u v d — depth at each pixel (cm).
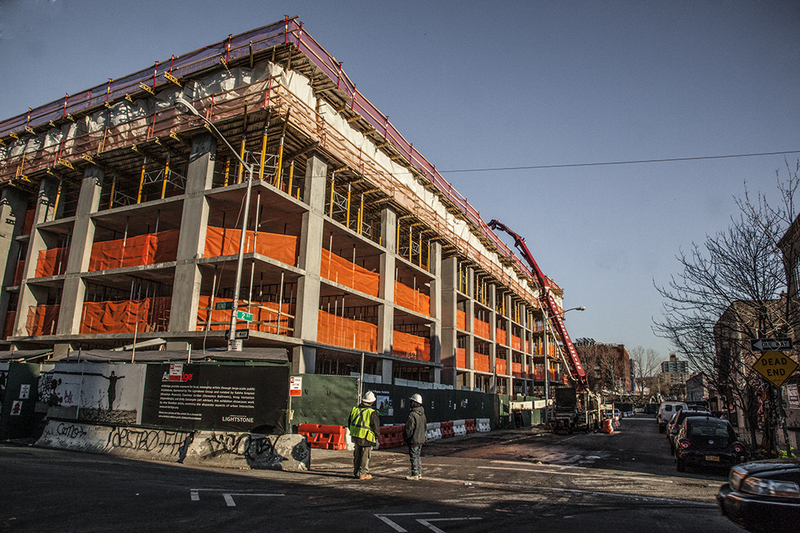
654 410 8525
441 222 3388
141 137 2275
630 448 2073
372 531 651
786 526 582
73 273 2289
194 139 2150
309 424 1722
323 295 2464
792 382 2642
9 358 1900
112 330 2133
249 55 2066
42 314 2402
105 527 613
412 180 3061
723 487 680
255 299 2530
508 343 4691
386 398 2023
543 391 6075
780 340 1305
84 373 1451
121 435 1332
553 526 716
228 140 2178
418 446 1116
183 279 1961
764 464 654
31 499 734
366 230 3066
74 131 2527
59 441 1423
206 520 667
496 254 4469
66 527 605
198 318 1939
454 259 3588
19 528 592
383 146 2723
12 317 2522
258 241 2006
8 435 1617
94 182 2405
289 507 770
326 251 2305
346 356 2572
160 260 2112
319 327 2202
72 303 2238
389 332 2689
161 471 1063
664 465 1524
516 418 3656
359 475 1086
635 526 729
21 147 2681
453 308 3516
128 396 1351
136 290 2523
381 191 2616
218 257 1920
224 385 1256
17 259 2644
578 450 1947
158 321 2048
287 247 2059
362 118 2514
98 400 1398
